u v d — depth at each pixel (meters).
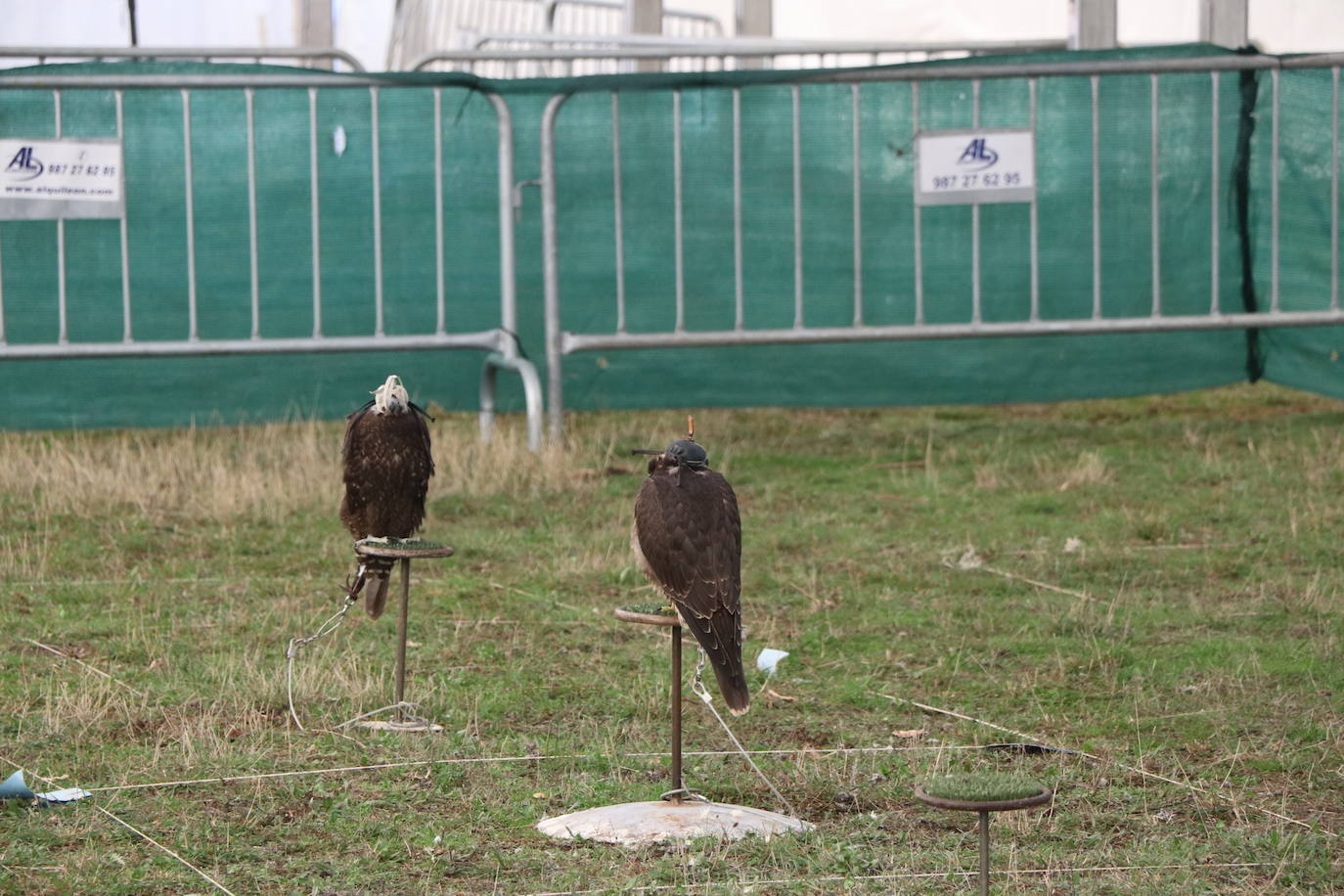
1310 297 13.29
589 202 13.26
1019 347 13.61
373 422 7.09
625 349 13.09
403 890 5.25
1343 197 13.05
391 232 13.19
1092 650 8.26
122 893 5.19
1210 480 12.02
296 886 5.29
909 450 13.49
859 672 8.03
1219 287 13.48
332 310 13.18
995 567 9.92
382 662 8.06
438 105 12.88
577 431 13.95
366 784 6.32
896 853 5.60
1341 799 6.23
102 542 10.48
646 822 5.77
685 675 7.94
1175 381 13.75
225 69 12.70
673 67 17.98
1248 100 13.28
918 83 13.03
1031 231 13.13
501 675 7.92
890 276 13.29
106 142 12.63
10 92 12.61
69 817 5.89
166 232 12.93
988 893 4.85
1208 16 15.30
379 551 6.92
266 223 13.04
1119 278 13.29
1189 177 13.28
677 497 5.51
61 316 12.73
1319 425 13.84
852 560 10.13
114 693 7.44
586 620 8.86
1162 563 9.95
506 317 12.97
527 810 6.05
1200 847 5.68
